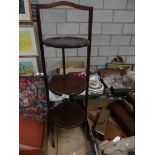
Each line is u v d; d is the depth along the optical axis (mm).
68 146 1515
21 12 1427
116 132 1572
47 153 1445
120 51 1880
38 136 1371
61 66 1801
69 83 1271
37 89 1620
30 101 1669
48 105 1478
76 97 1622
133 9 1622
